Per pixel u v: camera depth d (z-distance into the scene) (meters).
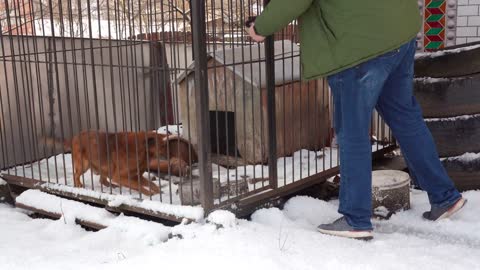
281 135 4.62
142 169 4.09
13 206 4.60
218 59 4.49
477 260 2.87
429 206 3.81
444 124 4.15
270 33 3.22
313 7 3.20
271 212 3.71
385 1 3.05
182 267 2.86
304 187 4.12
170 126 5.67
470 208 3.68
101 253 3.23
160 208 3.60
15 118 5.08
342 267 2.79
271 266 2.78
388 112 3.47
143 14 6.27
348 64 3.09
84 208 3.91
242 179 3.92
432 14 5.09
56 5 6.46
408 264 2.81
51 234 3.73
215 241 3.16
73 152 4.20
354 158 3.21
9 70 5.01
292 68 4.12
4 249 3.35
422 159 3.45
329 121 4.91
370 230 3.26
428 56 4.20
